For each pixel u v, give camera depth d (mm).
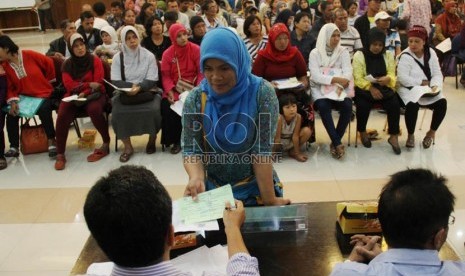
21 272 2422
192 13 6270
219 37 1431
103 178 939
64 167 3752
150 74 3973
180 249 1470
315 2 7488
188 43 3975
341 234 1517
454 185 3195
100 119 3842
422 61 3848
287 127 3684
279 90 3709
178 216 1482
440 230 1054
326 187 3262
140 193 881
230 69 1451
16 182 3521
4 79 3846
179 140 4000
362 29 5352
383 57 3883
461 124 4379
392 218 1065
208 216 1469
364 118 3867
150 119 3807
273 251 1442
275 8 7391
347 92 3793
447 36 6324
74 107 3820
